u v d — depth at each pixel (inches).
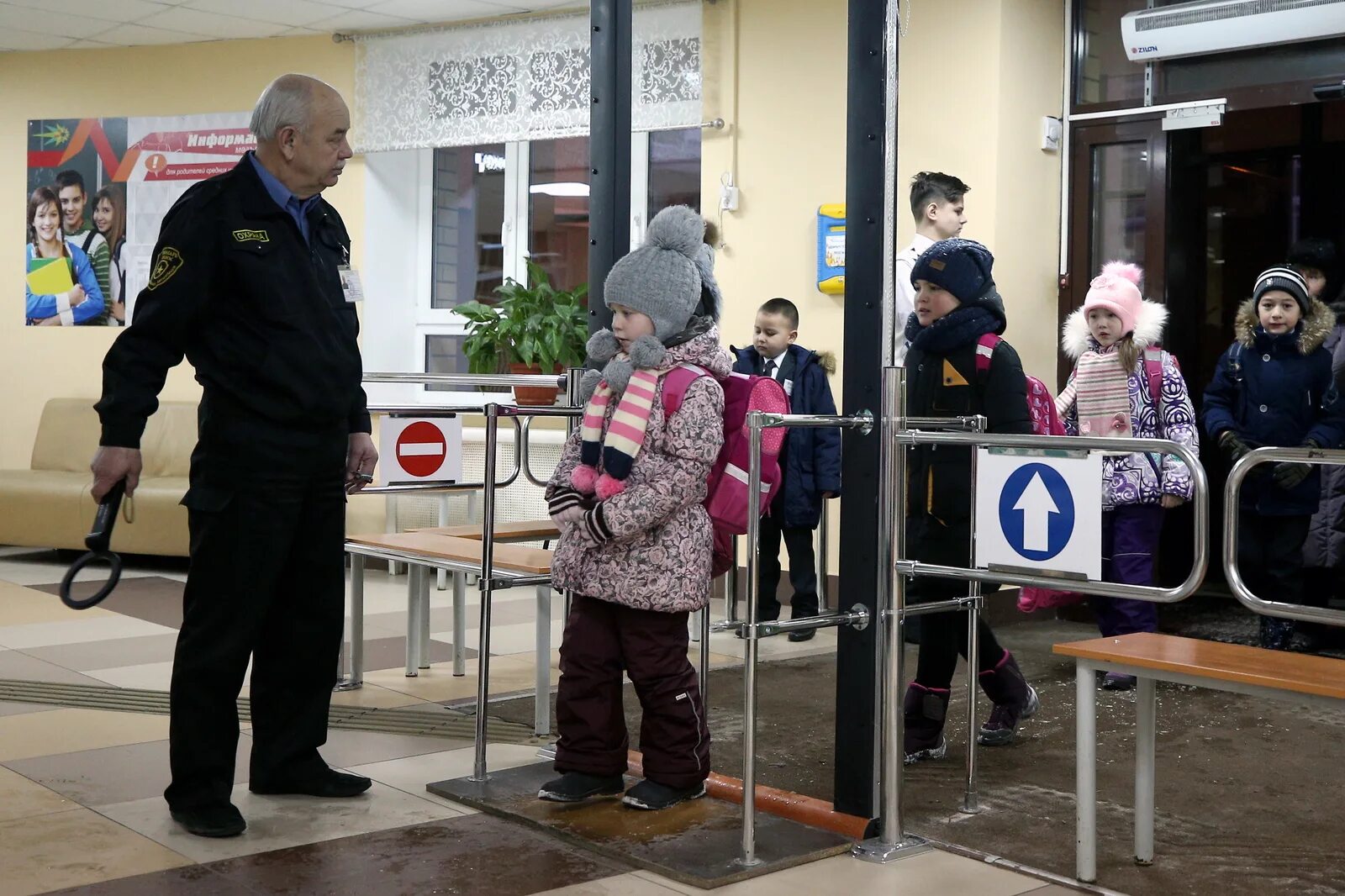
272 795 126.3
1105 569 187.9
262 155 119.0
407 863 106.7
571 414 138.2
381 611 244.2
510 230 312.5
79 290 331.6
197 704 114.8
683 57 267.0
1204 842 116.2
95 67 328.8
